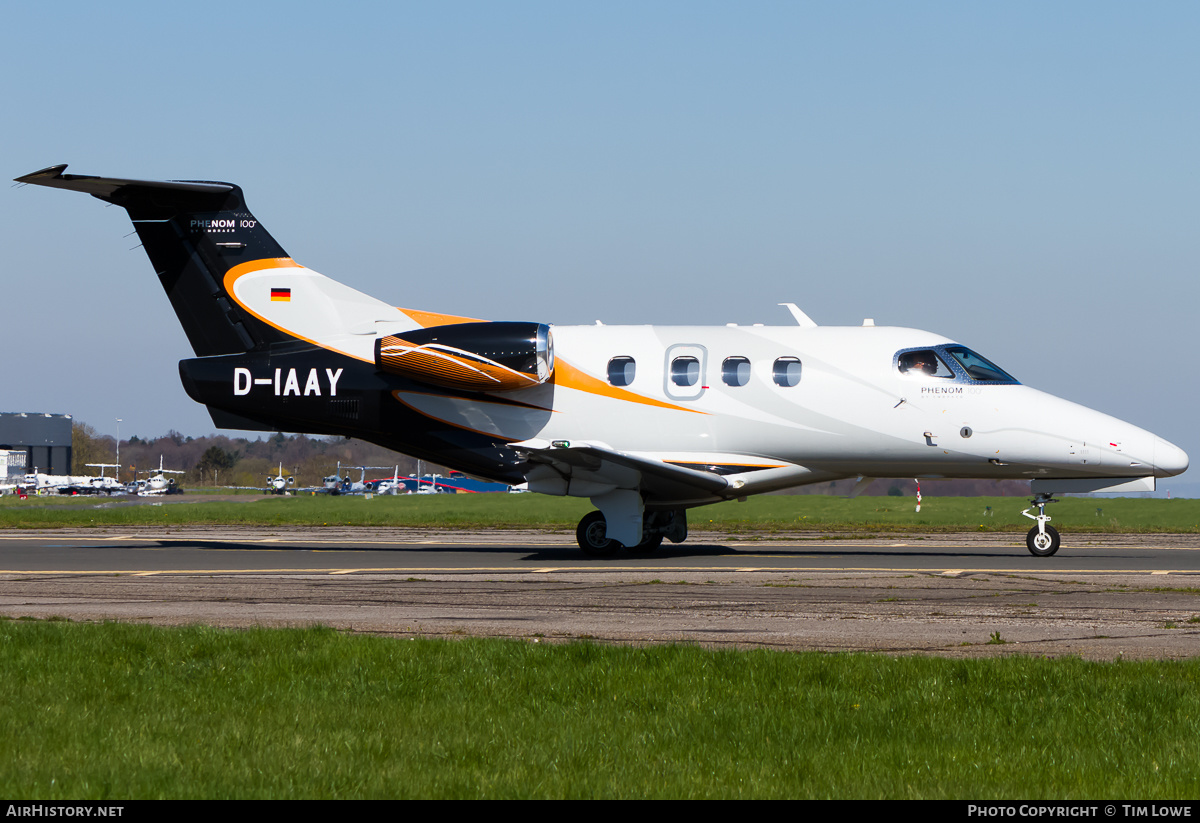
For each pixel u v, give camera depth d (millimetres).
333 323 76188
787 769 21984
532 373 72688
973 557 72375
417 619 42656
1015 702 27266
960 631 39844
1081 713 26312
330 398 75375
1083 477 71750
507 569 63875
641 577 58688
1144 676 30000
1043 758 22859
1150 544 85188
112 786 20484
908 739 24328
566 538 94688
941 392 71188
